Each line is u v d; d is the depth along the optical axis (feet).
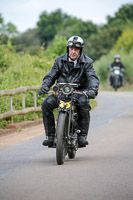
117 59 278.67
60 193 44.14
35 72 153.28
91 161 61.36
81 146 62.90
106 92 270.26
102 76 359.25
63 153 59.52
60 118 58.59
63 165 58.65
